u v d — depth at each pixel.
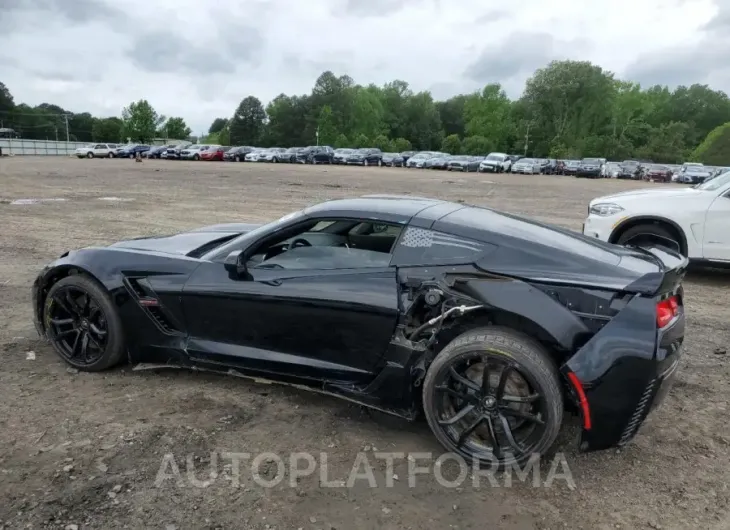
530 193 24.14
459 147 108.94
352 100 112.44
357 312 3.36
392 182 28.09
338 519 2.67
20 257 7.96
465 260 3.24
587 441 3.02
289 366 3.63
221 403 3.75
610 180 44.38
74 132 149.50
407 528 2.62
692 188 7.67
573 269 3.10
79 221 11.44
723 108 118.25
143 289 3.93
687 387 4.17
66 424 3.42
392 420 3.62
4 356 4.41
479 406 3.09
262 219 12.30
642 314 2.93
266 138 120.19
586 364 2.89
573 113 99.31
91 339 4.11
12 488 2.81
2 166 35.28
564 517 2.73
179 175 28.66
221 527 2.59
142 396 3.82
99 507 2.69
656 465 3.18
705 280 7.61
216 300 3.72
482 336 3.05
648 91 121.81
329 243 3.71
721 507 2.82
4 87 142.25
